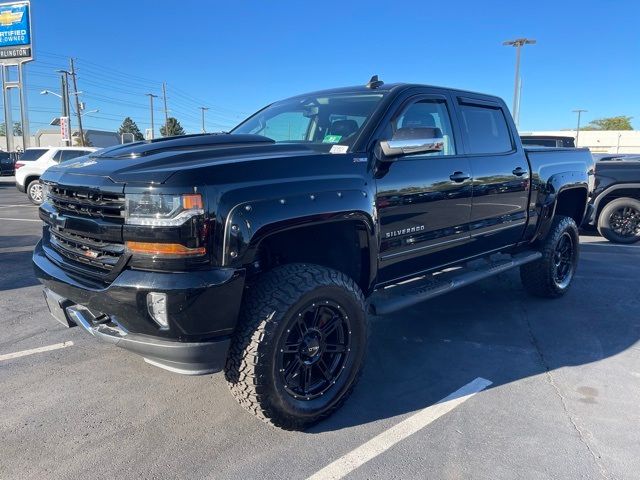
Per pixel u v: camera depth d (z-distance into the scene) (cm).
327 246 341
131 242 255
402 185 350
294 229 290
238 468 265
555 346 429
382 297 368
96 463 268
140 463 268
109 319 285
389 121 357
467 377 372
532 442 290
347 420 313
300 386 300
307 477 259
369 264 333
